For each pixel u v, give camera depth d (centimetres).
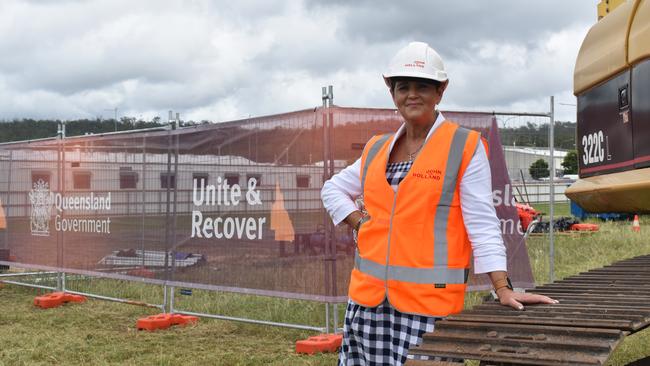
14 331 738
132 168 816
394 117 655
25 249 998
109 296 931
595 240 1429
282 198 664
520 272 733
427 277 259
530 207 899
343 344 287
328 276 630
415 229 262
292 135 657
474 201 260
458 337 206
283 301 790
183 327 746
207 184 731
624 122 392
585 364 176
